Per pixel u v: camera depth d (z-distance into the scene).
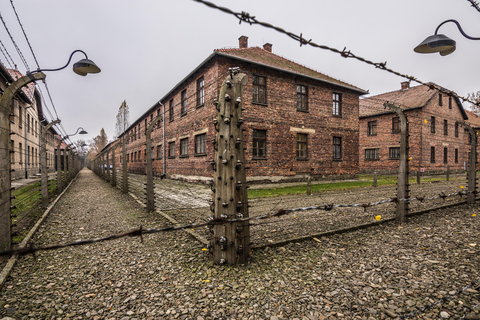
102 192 11.98
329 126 16.28
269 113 13.79
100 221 6.20
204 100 14.02
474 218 6.34
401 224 5.79
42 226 5.70
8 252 1.63
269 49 18.42
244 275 3.28
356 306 2.64
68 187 14.34
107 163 17.72
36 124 24.91
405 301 2.72
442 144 25.28
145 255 3.98
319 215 6.67
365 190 12.28
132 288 3.02
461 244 4.43
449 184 15.25
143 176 25.88
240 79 3.49
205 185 14.05
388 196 10.15
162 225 5.78
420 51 4.64
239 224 3.53
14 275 3.32
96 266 3.61
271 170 13.79
